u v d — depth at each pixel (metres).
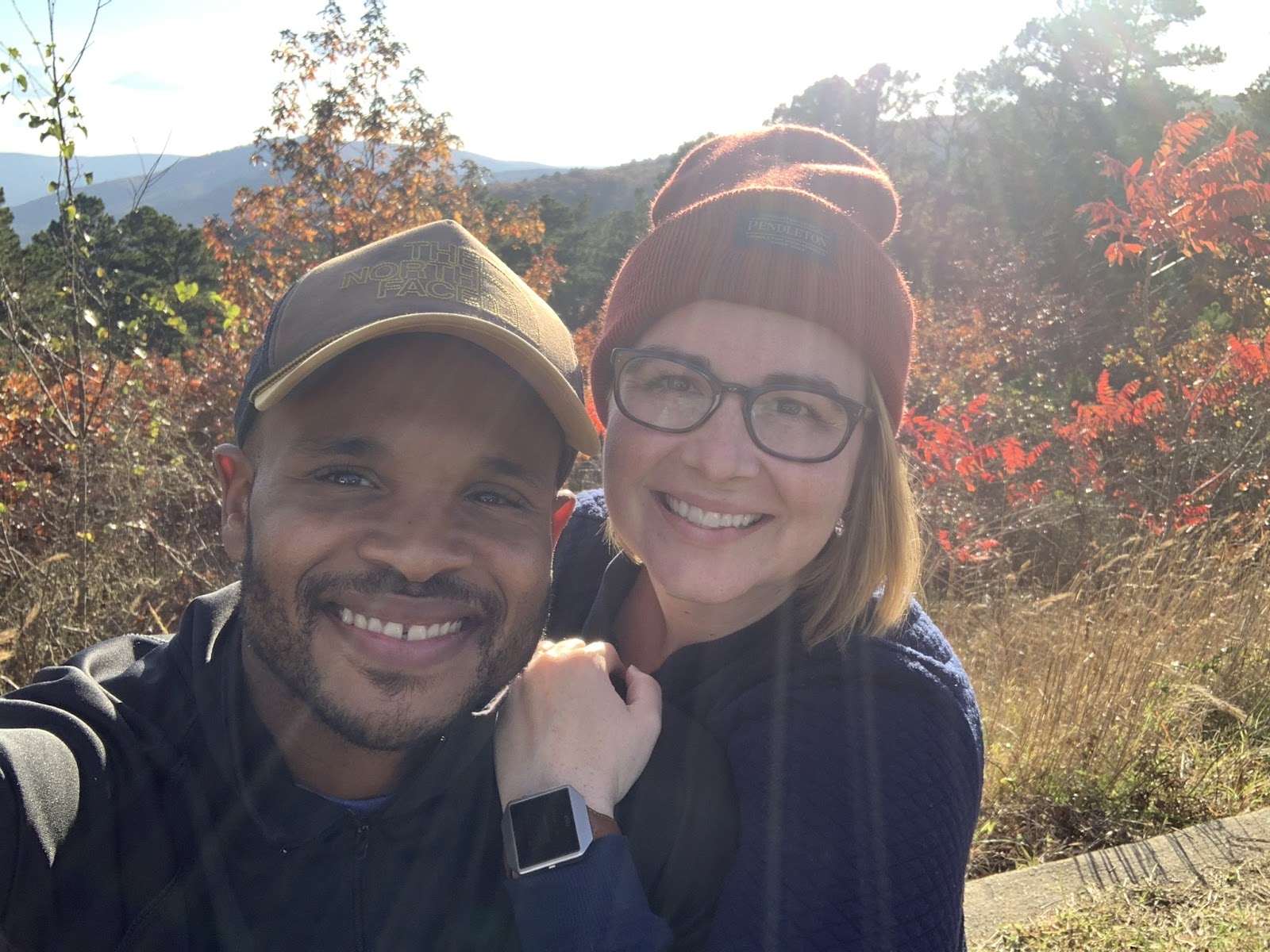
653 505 0.59
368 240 3.39
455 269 0.45
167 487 1.58
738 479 0.55
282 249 3.42
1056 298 4.46
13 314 1.51
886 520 0.58
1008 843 1.08
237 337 2.32
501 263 0.48
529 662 0.49
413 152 3.45
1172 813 1.13
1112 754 1.18
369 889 0.43
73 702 0.41
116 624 1.21
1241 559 1.63
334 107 3.34
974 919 0.92
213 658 0.44
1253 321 3.37
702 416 0.56
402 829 0.44
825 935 0.45
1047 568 1.96
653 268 0.58
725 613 0.61
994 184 9.72
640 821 0.49
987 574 1.77
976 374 3.45
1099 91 11.09
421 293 0.44
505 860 0.47
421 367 0.43
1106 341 4.20
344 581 0.42
